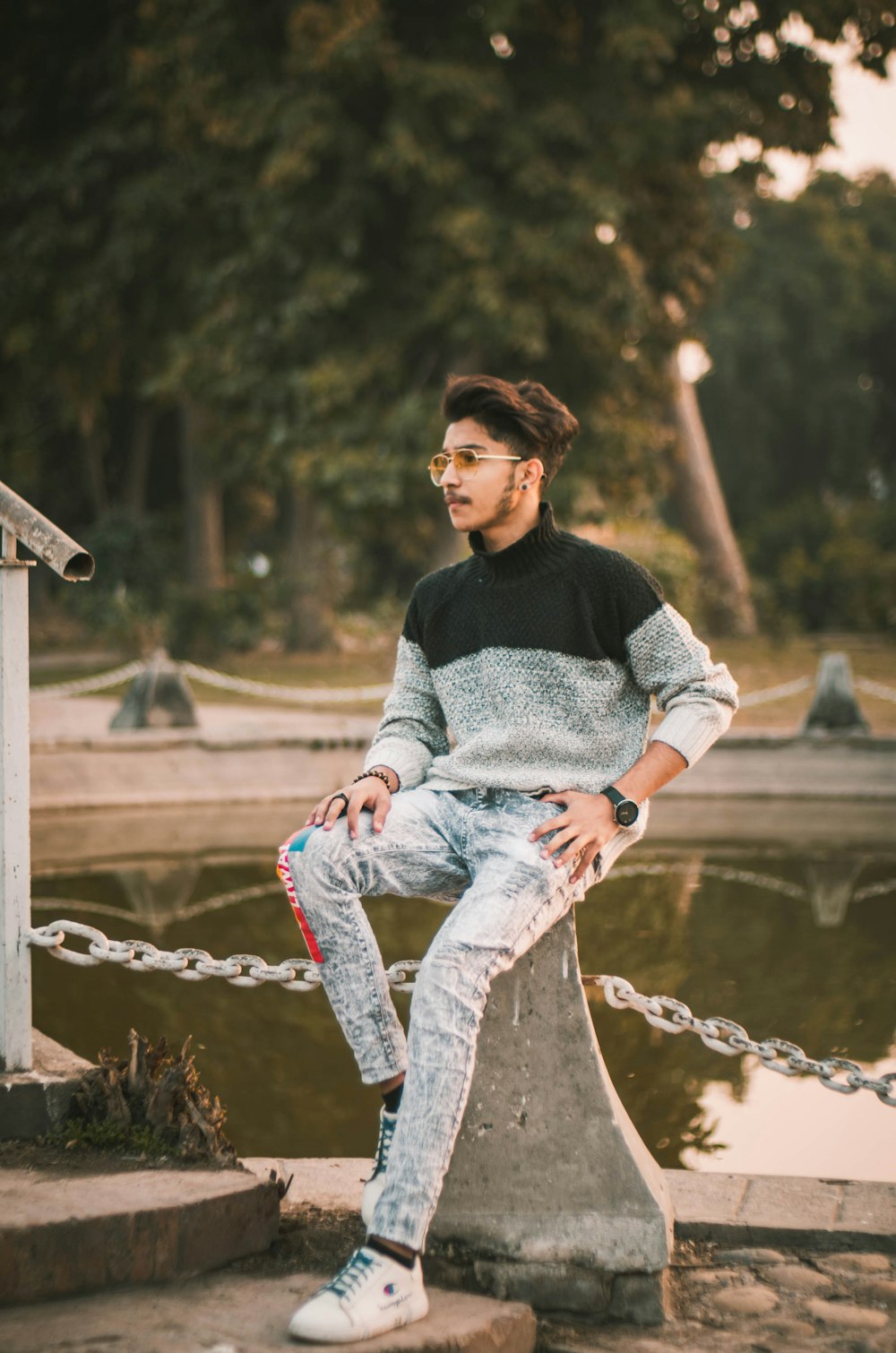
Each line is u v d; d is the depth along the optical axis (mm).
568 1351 2215
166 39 16312
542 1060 2404
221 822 9477
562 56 16266
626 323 15719
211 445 19328
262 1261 2414
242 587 21703
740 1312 2342
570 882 2328
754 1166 3510
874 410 37688
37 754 9969
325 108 15086
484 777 2430
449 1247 2387
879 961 5609
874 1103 4012
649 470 17594
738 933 6148
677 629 2445
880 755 10602
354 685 16281
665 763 2383
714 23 15711
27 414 22406
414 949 5785
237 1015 4914
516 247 14938
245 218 16359
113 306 18406
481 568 2504
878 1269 2488
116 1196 2316
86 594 22422
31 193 17656
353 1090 4066
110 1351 1989
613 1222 2340
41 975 5473
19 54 17984
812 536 32781
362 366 15711
